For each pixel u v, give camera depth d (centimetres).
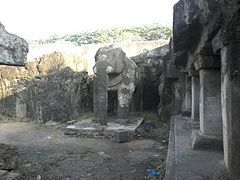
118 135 744
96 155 612
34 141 755
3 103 1140
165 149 664
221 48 269
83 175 486
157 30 1812
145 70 1205
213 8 259
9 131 894
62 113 1005
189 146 443
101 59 866
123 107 916
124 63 920
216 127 430
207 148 420
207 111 434
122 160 577
